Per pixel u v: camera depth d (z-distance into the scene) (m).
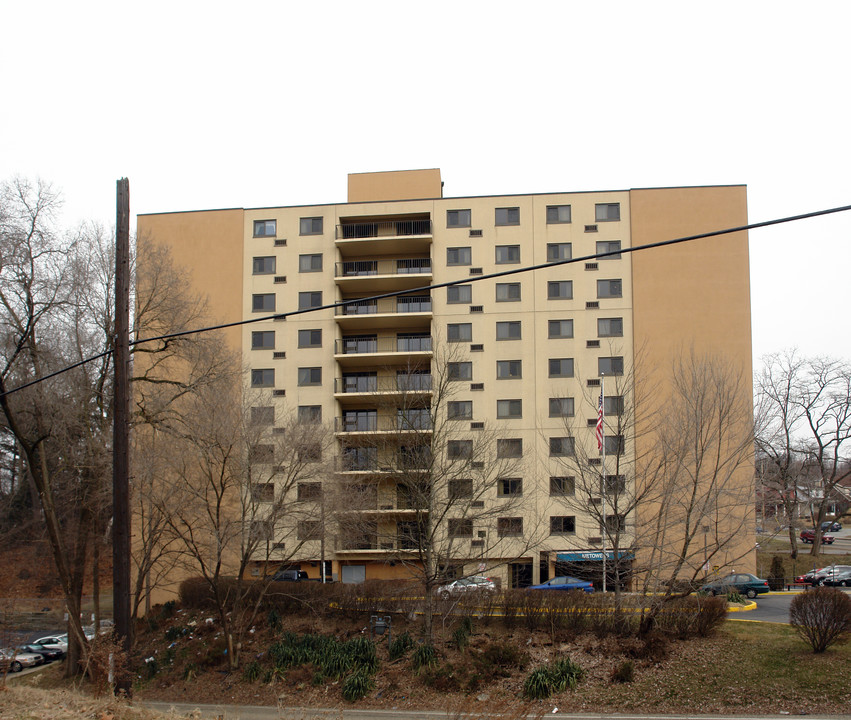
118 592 13.16
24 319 23.61
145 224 42.38
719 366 28.53
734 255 38.84
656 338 38.53
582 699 18.17
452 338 39.78
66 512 32.00
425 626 22.23
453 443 30.47
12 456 47.44
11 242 22.36
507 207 40.81
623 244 39.66
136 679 23.39
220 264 41.72
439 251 40.78
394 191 43.31
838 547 52.00
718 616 21.61
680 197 39.59
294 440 25.77
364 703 19.48
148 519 26.03
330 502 26.14
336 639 23.44
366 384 40.12
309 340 40.59
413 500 24.41
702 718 16.66
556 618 22.59
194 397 26.73
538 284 39.84
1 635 23.78
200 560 23.64
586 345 38.97
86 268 24.36
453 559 27.59
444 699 19.09
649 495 24.98
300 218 41.88
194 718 13.62
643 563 24.03
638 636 21.45
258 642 24.56
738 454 25.59
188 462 24.97
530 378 38.94
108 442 24.30
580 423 37.88
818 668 18.30
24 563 45.59
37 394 23.03
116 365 13.27
